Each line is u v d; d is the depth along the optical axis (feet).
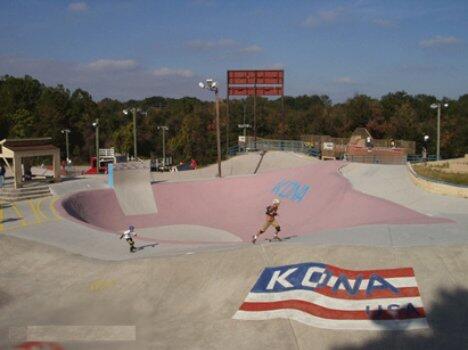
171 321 37.19
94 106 329.52
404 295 36.65
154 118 343.87
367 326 33.68
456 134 245.04
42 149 96.73
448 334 31.96
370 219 63.57
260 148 173.88
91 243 58.18
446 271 39.47
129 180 97.04
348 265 41.57
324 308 36.17
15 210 75.82
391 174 92.73
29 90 327.47
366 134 211.61
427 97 349.20
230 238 72.90
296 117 301.84
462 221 55.62
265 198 92.84
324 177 93.97
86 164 265.75
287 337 33.32
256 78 185.47
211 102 416.46
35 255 53.47
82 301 41.47
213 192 98.12
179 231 78.02
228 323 35.83
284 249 46.29
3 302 42.16
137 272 46.11
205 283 42.63
